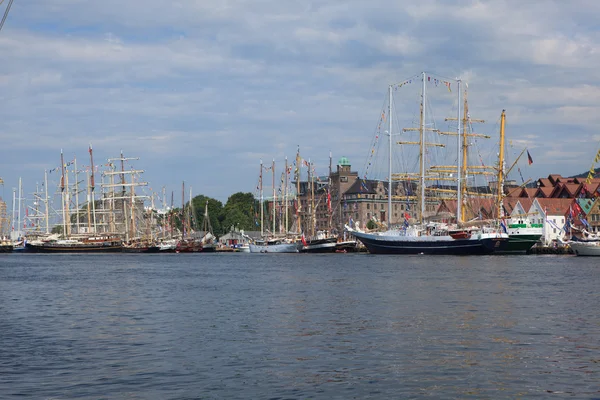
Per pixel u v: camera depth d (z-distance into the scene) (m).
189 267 147.38
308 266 141.88
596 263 141.12
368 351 42.94
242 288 87.44
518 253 184.12
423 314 58.84
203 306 67.44
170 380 36.19
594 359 40.38
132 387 34.88
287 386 34.84
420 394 33.31
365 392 33.72
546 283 88.81
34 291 86.50
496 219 185.88
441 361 39.97
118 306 68.50
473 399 32.53
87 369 38.75
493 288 81.88
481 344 44.91
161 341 47.31
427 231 196.62
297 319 56.91
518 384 34.97
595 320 55.00
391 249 198.50
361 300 70.06
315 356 41.66
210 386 34.97
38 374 37.62
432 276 103.06
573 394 33.22
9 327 54.50
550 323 53.50
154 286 92.75
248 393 33.69
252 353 42.78
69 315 61.78
